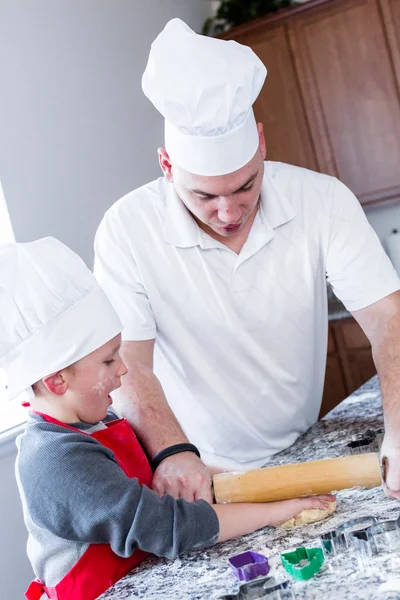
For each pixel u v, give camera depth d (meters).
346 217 1.56
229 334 1.62
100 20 3.40
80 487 1.05
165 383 1.74
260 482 1.13
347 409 1.71
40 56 3.07
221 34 3.88
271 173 1.61
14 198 2.89
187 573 1.05
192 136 1.29
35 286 1.12
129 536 1.03
